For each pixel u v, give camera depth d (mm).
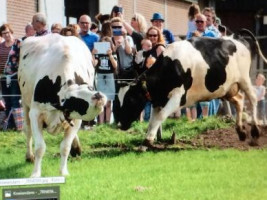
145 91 14391
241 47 15336
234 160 13289
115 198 10336
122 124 14750
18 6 21750
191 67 14523
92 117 10680
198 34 17172
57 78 11305
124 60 16922
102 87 16875
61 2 24375
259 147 15094
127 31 17422
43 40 12539
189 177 11789
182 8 34188
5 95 16469
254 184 11320
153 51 15672
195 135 16234
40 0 22906
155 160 13312
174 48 14570
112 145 15305
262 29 35031
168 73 14367
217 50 14898
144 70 15547
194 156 13711
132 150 14547
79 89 10703
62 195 10422
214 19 19781
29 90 12312
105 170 12391
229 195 10609
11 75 16719
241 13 35469
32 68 12195
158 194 10602
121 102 14609
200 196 10516
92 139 15602
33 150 13984
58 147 14828
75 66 11500
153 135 14414
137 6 29531
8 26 17016
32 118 11578
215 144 15352
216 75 14836
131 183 11328
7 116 17078
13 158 13680
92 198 10320
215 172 12195
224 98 15547
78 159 13453
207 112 18453
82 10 26625
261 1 34750
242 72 15328
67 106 10672
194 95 14812
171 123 17297
